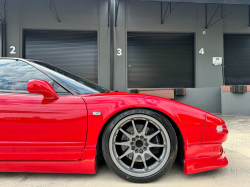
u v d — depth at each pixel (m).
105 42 6.79
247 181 1.49
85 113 1.41
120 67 6.83
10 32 6.56
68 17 6.70
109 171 1.66
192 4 6.97
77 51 6.98
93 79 7.02
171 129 1.43
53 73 1.64
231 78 7.31
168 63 7.23
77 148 1.41
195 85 7.11
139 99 1.47
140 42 7.13
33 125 1.39
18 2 6.55
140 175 1.43
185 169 1.43
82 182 1.46
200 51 7.05
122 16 6.80
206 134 1.45
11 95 1.45
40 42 6.89
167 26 6.96
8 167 1.42
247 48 7.29
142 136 1.45
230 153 2.15
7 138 1.39
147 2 6.85
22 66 1.64
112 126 1.42
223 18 7.06
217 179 1.52
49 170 1.42
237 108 4.95
